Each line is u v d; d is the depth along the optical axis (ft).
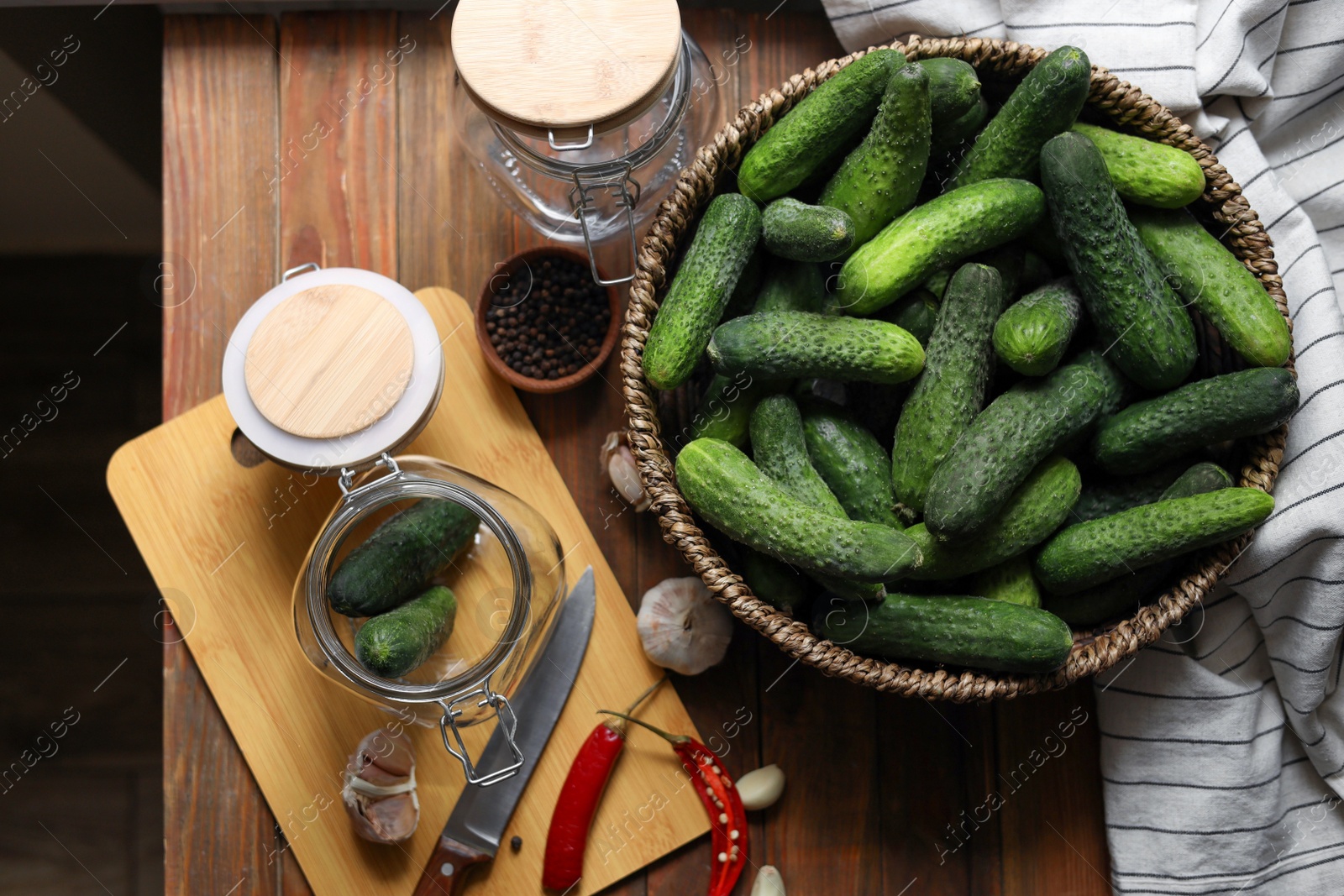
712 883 2.91
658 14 2.61
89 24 3.08
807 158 2.66
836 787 2.98
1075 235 2.59
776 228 2.62
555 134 2.61
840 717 2.99
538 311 2.95
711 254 2.61
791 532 2.54
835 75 2.68
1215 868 2.94
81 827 3.55
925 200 2.83
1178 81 2.87
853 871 2.97
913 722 2.99
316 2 3.03
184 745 2.95
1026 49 2.72
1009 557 2.61
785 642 2.62
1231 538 2.65
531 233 3.04
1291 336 2.65
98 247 3.52
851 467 2.65
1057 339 2.53
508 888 2.93
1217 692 2.92
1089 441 2.69
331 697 2.93
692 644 2.91
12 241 3.47
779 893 2.90
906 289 2.62
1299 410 2.84
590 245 2.82
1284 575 2.86
